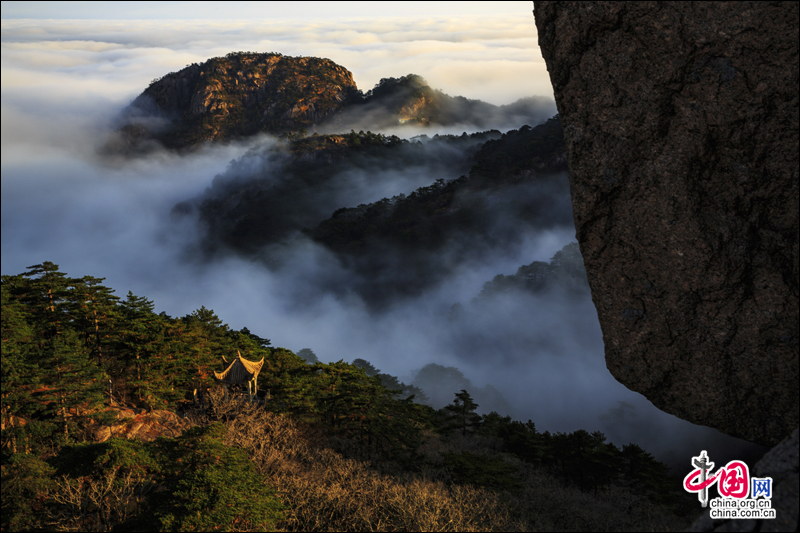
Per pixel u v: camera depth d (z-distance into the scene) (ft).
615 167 44.80
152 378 116.57
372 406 122.62
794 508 27.07
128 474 71.31
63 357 92.27
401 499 80.33
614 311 47.65
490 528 77.20
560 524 86.94
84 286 124.36
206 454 68.69
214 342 146.72
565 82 46.03
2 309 96.84
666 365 46.06
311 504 80.74
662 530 84.84
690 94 41.09
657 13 40.63
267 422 110.32
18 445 83.61
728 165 41.22
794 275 40.29
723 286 42.60
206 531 58.49
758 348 42.22
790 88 38.01
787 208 39.91
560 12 44.45
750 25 38.01
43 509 70.03
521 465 130.31
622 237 45.93
